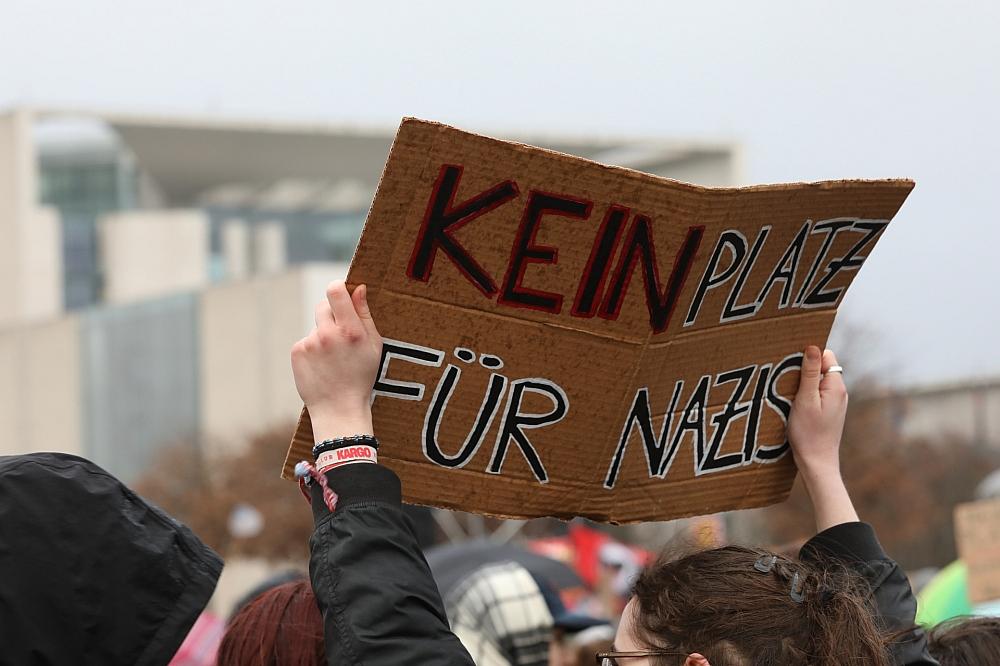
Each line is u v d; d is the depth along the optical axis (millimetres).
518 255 3150
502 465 3367
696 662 3059
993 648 4363
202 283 109438
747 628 3090
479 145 2986
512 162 3027
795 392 3773
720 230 3301
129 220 109250
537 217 3119
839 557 3654
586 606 8133
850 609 3188
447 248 3090
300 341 3096
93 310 96000
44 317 102625
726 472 3721
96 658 2881
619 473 3533
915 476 63188
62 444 96938
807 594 3199
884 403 57812
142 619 2918
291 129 113250
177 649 2939
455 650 2840
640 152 117562
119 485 3008
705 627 3123
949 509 67875
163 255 109375
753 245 3398
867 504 57219
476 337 3201
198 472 78750
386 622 2809
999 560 7836
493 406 3289
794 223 3414
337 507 2941
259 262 127250
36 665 2838
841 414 3787
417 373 3189
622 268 3242
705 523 3818
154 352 93000
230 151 116562
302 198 137875
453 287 3133
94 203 137625
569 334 3270
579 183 3102
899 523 57938
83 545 2893
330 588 2859
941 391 85938
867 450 56688
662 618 3205
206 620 7930
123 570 2910
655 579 3316
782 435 3789
